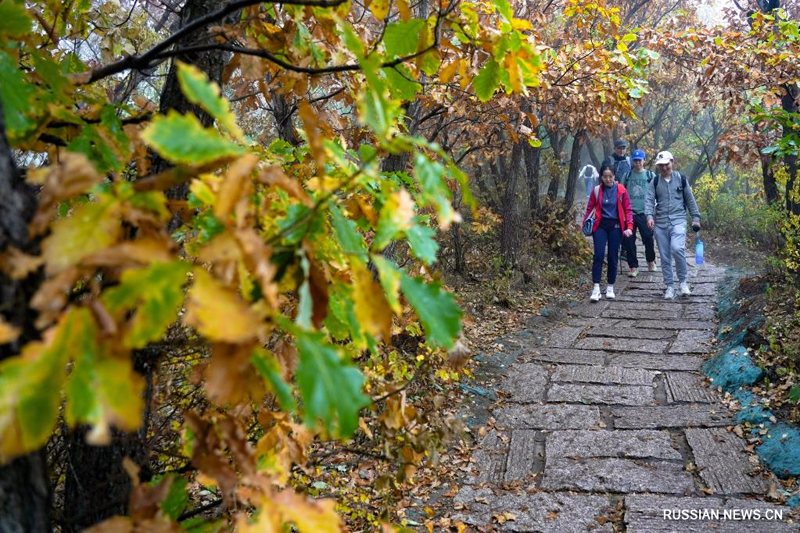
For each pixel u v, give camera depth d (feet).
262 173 2.60
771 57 18.80
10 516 2.47
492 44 4.17
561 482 12.67
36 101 3.22
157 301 1.79
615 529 11.05
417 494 12.62
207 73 5.35
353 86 5.93
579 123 21.44
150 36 11.78
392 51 4.39
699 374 17.79
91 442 1.55
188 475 5.34
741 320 20.12
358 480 10.52
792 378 14.87
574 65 16.87
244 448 2.87
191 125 1.95
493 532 11.23
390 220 2.51
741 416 14.48
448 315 2.45
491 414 16.29
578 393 17.13
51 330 1.71
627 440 14.20
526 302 27.84
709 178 48.16
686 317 23.75
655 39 21.04
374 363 7.63
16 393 1.57
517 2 19.94
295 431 3.89
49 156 3.86
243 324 1.83
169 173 2.34
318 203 2.58
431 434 5.33
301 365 1.94
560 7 25.16
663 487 12.19
